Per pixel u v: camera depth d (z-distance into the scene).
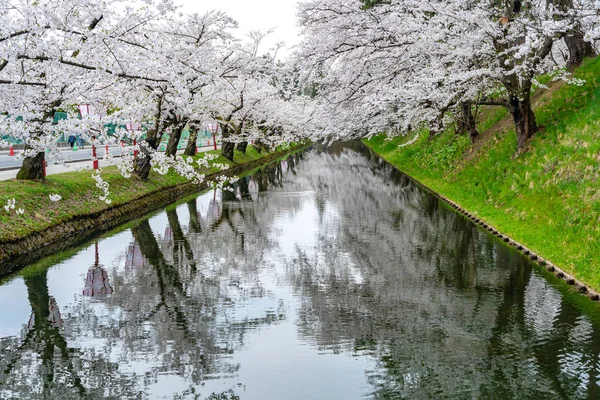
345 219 17.92
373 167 39.12
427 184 25.25
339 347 7.52
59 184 17.22
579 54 19.89
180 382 6.69
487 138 22.62
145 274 11.70
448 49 16.11
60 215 15.60
